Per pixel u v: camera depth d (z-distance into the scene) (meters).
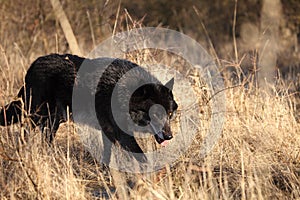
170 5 68.25
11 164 22.78
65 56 27.66
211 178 21.47
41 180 21.22
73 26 51.03
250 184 21.00
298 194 21.69
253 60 33.38
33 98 27.36
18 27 50.84
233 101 30.08
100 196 22.16
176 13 68.06
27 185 21.72
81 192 21.58
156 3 67.00
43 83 27.34
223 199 21.45
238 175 22.94
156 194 20.48
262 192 22.02
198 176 23.30
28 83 27.59
